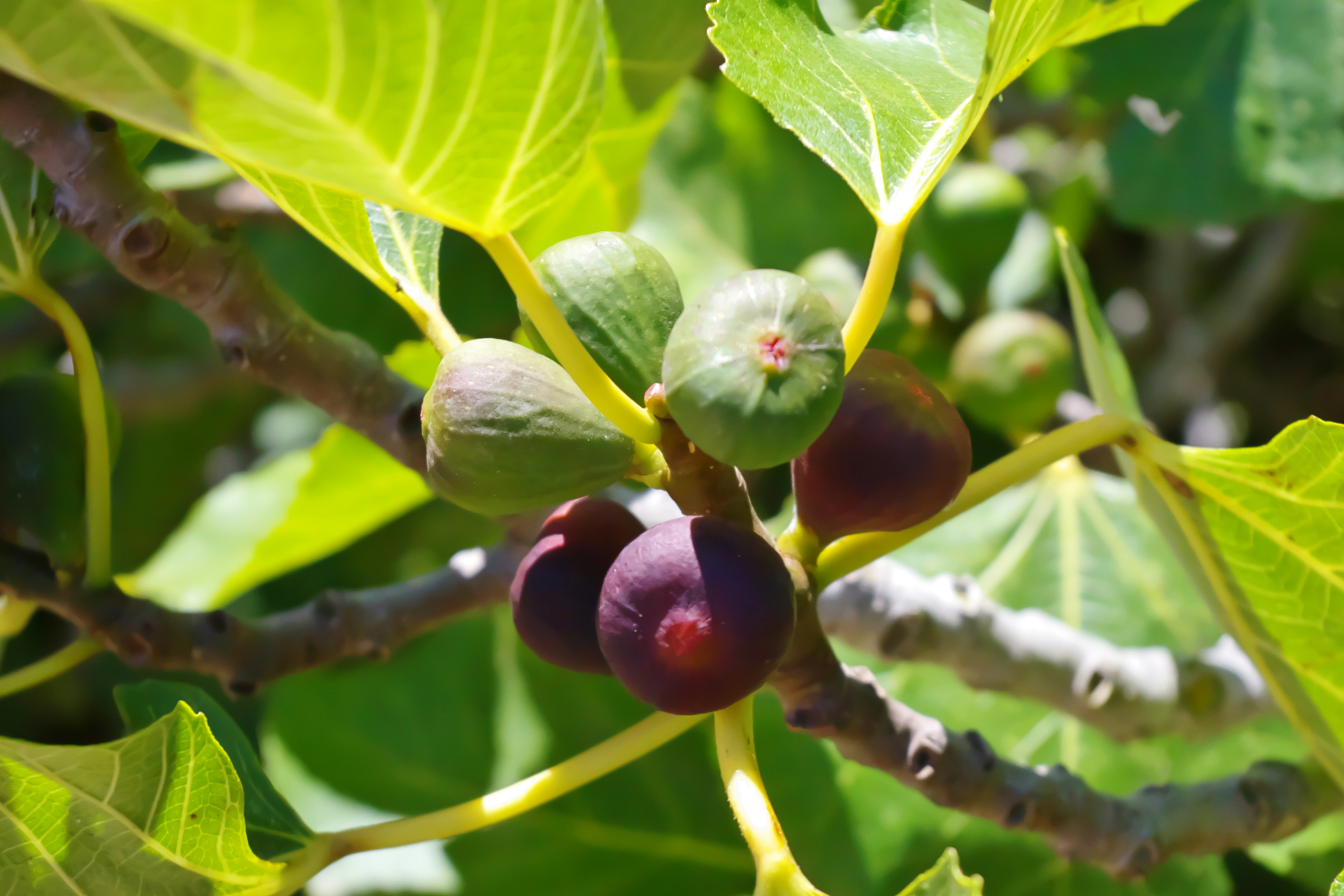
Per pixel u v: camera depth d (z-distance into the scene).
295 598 1.69
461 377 0.64
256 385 1.69
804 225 1.39
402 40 0.58
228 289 0.73
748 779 0.64
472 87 0.60
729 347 0.61
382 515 1.11
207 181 1.11
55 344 1.73
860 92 0.69
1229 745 1.08
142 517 1.82
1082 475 1.21
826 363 0.61
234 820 0.68
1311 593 0.73
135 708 0.74
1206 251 1.61
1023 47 0.69
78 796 0.67
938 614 0.83
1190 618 1.16
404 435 0.75
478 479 0.64
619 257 0.65
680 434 0.64
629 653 0.63
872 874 1.04
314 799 1.14
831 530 0.67
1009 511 1.21
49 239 0.71
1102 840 0.77
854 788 1.06
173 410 1.69
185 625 0.75
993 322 1.14
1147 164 1.15
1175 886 1.02
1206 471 0.71
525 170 0.61
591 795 1.10
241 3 0.57
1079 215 1.44
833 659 0.70
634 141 0.86
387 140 0.60
